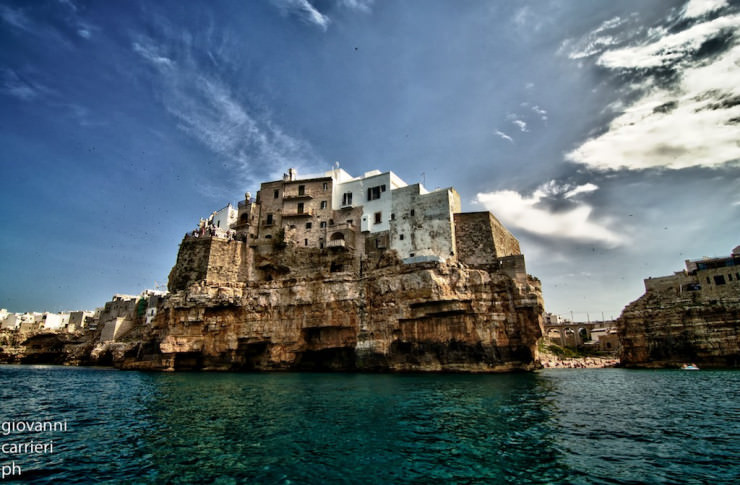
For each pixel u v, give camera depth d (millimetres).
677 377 42875
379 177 64062
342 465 13086
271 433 17125
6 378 46562
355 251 62594
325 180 68188
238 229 68812
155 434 17141
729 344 56969
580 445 15234
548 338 109188
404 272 48812
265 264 64500
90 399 27500
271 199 70000
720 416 20719
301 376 43719
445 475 12203
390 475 12219
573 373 50812
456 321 46656
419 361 46875
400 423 18906
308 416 20578
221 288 55719
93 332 99625
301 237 66062
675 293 65562
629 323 66125
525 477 12047
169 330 54531
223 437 16562
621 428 17984
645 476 12125
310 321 52000
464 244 56656
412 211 59406
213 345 54562
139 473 12508
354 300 50750
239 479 11961
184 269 60969
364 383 35469
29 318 118312
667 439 16125
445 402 24656
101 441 16109
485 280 47750
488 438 16188
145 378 43844
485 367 45094
